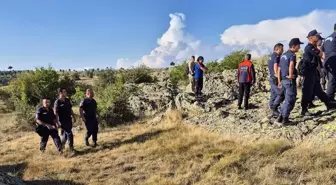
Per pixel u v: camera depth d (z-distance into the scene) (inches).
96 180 267.1
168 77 873.5
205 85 597.9
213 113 423.2
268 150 274.2
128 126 479.5
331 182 215.2
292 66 294.2
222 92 542.0
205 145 322.3
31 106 703.1
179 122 430.3
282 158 257.0
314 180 220.1
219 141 326.6
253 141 308.5
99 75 991.0
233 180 236.7
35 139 453.1
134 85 630.5
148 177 265.7
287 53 299.3
